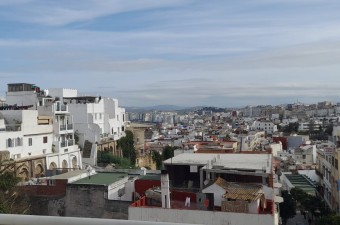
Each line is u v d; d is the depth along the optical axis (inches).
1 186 1350.9
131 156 3378.4
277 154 4372.5
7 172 1540.4
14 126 2081.7
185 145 2812.5
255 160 1354.6
